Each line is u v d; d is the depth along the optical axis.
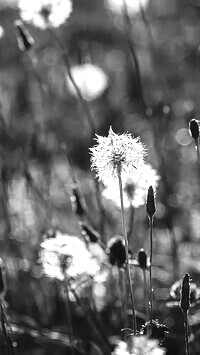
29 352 5.46
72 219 7.68
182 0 13.52
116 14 13.06
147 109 6.71
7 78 10.20
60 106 10.34
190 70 10.61
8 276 6.36
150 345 3.02
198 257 6.79
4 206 6.46
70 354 5.38
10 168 6.90
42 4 5.93
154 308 5.59
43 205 6.89
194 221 7.55
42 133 8.24
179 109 9.81
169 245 7.16
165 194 6.55
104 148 3.63
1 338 5.13
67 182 8.09
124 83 11.70
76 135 9.75
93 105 10.72
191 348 4.63
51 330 5.56
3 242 6.56
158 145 6.64
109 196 4.62
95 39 12.94
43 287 6.16
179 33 12.21
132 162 3.62
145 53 11.62
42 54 11.36
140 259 4.01
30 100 9.66
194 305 4.34
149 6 13.70
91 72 9.08
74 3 13.23
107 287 5.82
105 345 4.75
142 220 7.48
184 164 9.25
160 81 8.83
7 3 12.18
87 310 4.74
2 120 6.93
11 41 11.33
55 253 3.96
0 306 3.78
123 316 4.45
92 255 4.63
